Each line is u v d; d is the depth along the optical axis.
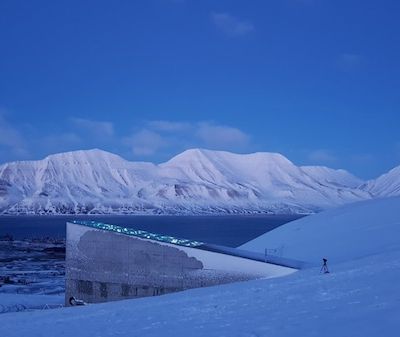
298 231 49.81
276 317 11.31
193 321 12.52
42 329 14.12
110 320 14.55
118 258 29.39
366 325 8.91
